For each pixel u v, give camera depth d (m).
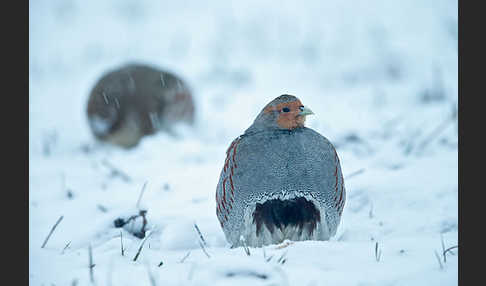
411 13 28.41
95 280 6.17
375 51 23.58
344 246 6.85
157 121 15.46
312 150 7.45
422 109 16.02
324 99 18.36
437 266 6.23
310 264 6.32
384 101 17.41
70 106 19.39
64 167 12.84
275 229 7.46
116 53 25.16
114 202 10.21
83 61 24.55
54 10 30.78
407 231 8.32
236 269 5.92
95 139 15.48
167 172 11.98
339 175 7.68
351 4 30.78
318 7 30.80
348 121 15.30
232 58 24.30
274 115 7.55
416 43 24.27
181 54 24.95
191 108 16.05
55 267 6.67
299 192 7.42
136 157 13.34
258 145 7.43
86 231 8.20
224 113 17.64
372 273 6.03
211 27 28.39
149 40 26.80
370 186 9.93
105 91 15.34
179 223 7.69
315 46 24.98
